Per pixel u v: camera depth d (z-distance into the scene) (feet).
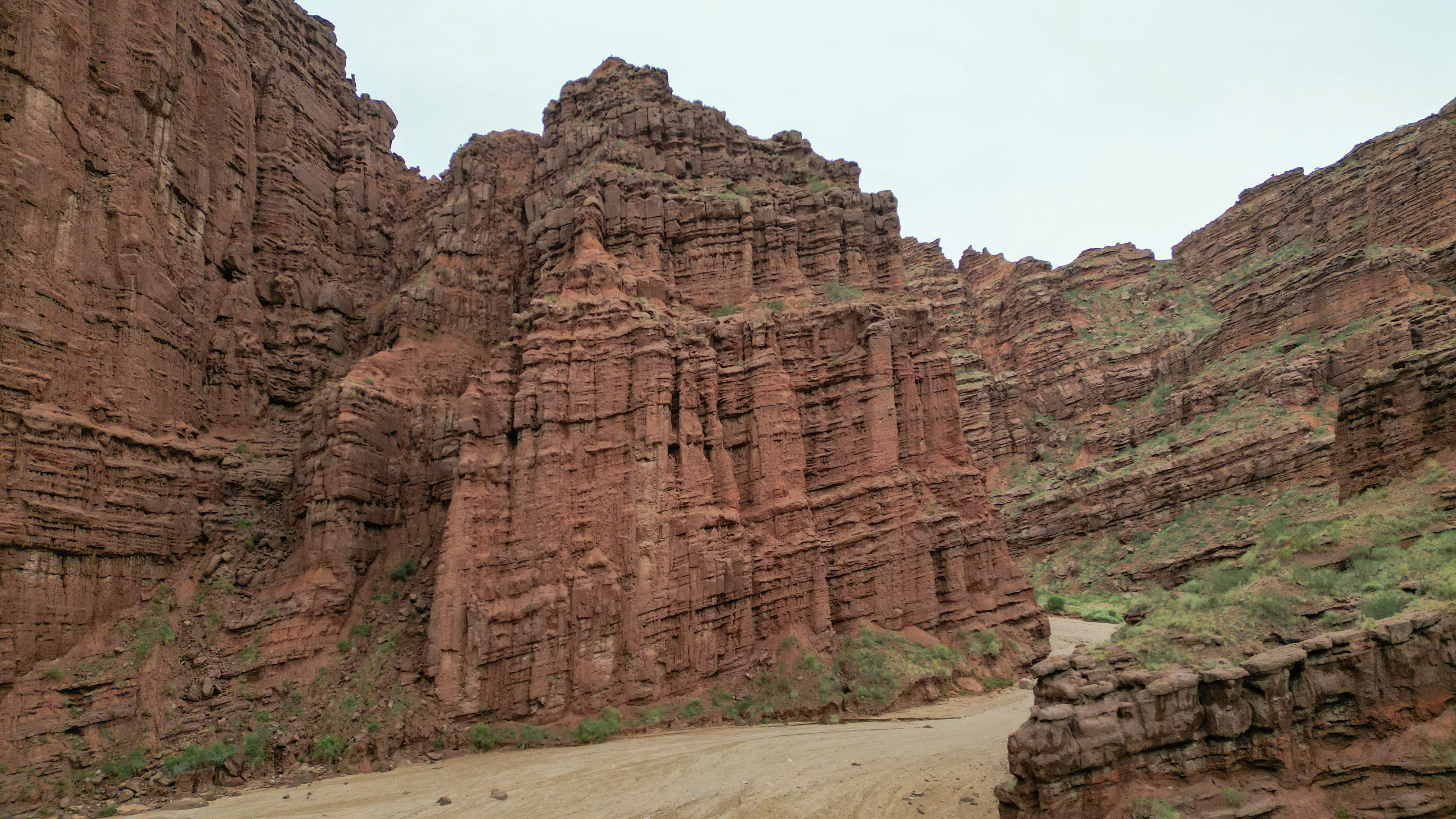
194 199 114.93
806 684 104.83
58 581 84.58
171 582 98.68
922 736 87.56
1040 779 52.54
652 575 103.40
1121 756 54.19
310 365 133.08
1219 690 55.62
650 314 115.85
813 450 124.36
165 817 71.41
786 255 135.23
